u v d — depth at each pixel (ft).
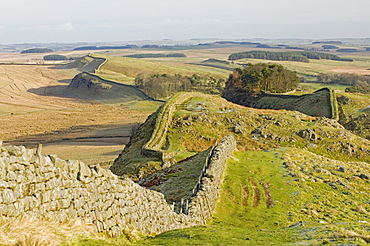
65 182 39.32
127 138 391.86
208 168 111.65
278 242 57.52
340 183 129.39
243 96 507.71
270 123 255.70
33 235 32.07
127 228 51.11
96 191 44.88
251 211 103.04
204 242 53.62
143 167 169.78
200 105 285.43
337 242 53.88
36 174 35.01
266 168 152.46
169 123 247.70
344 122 321.93
